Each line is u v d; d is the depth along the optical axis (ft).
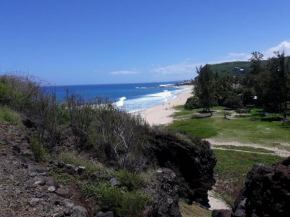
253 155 76.43
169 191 31.50
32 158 24.76
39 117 35.06
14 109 35.63
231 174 63.36
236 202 26.63
